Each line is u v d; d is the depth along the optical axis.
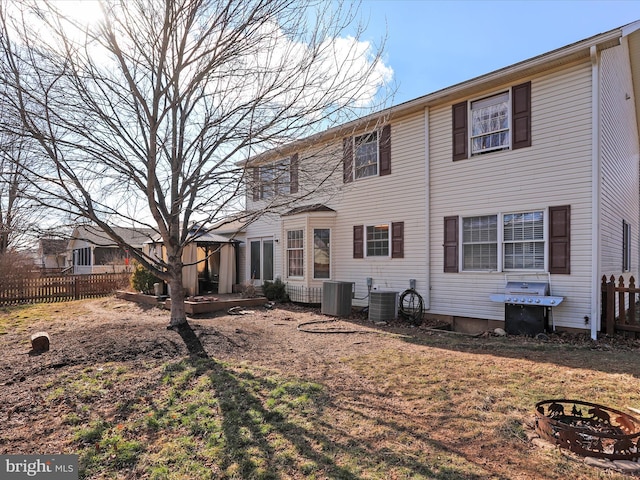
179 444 3.25
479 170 9.31
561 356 6.09
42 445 3.28
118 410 3.94
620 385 4.66
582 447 3.04
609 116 8.74
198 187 6.80
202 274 16.72
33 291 13.88
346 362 5.66
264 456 3.05
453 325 9.68
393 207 11.03
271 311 10.94
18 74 5.39
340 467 2.88
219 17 5.62
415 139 10.58
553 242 8.17
